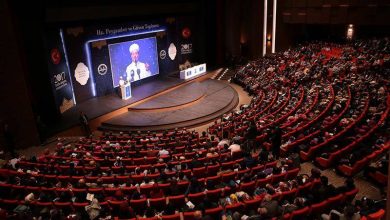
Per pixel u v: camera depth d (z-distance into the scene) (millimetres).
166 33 24281
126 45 21297
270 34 30375
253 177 8836
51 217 7035
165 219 6992
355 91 15867
